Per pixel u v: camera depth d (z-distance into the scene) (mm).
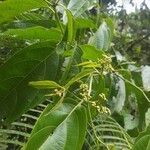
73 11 420
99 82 388
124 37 1180
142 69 562
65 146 305
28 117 497
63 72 397
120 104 548
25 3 369
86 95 349
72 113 323
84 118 322
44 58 396
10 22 446
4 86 389
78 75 336
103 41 446
